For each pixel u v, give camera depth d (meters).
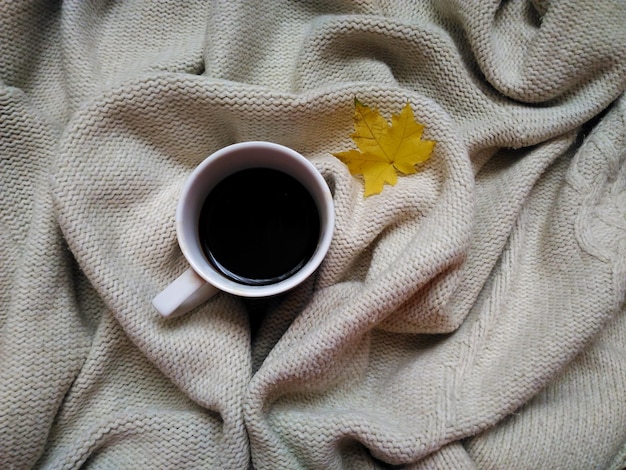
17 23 0.36
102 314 0.34
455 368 0.33
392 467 0.34
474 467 0.32
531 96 0.35
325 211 0.30
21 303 0.32
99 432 0.32
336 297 0.34
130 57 0.38
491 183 0.37
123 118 0.32
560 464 0.33
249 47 0.36
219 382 0.32
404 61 0.36
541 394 0.35
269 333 0.35
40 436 0.32
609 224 0.34
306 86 0.36
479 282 0.34
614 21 0.33
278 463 0.32
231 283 0.30
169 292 0.29
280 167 0.32
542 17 0.35
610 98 0.35
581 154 0.35
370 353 0.35
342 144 0.35
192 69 0.37
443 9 0.36
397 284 0.31
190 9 0.38
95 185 0.32
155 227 0.33
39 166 0.35
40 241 0.32
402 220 0.34
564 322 0.33
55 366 0.32
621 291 0.33
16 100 0.34
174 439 0.32
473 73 0.37
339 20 0.35
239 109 0.33
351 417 0.31
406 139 0.33
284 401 0.33
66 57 0.36
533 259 0.35
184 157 0.35
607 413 0.33
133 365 0.34
